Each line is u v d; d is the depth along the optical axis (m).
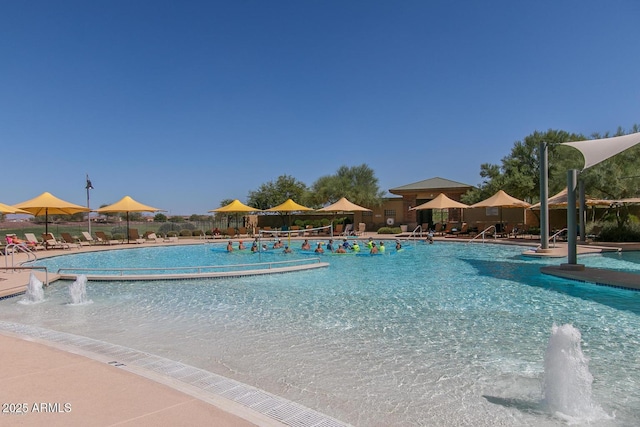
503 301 9.90
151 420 3.61
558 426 4.12
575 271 13.08
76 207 25.50
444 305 9.56
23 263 18.81
